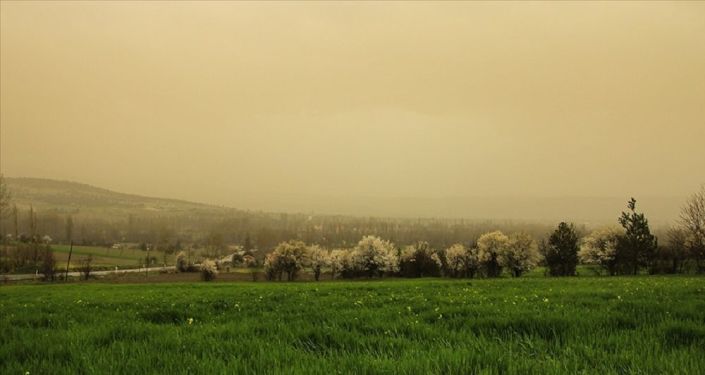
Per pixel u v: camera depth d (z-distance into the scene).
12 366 7.41
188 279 102.75
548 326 9.78
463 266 92.31
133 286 42.97
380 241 103.12
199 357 7.80
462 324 10.66
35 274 109.00
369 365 6.65
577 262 75.06
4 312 15.80
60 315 13.95
